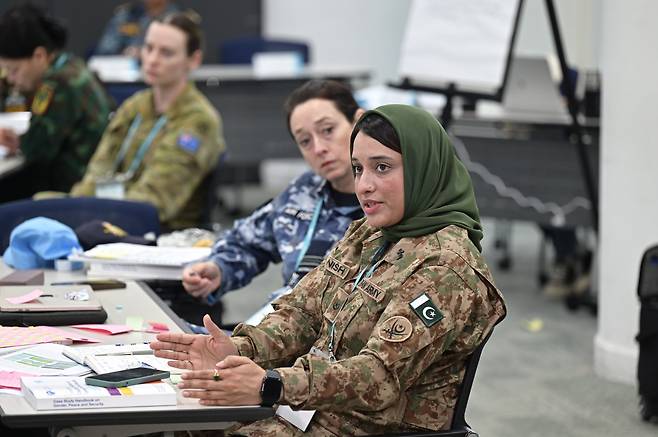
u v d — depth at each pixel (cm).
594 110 856
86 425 276
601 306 691
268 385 297
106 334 375
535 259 1031
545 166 859
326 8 1520
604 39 661
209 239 547
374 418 329
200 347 338
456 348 330
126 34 1342
